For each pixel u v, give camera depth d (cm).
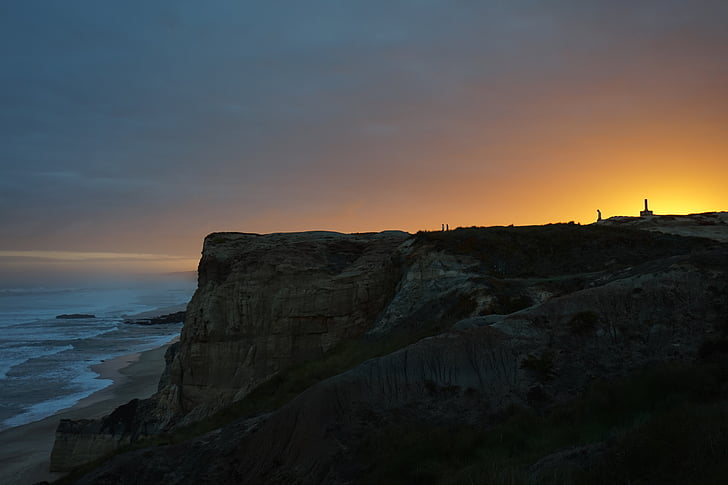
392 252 3825
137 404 4059
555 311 1873
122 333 12200
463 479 1262
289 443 1762
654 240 3384
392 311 3231
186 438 2697
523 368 1706
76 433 3869
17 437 4562
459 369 1752
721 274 1819
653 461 1042
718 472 922
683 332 1675
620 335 1733
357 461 1570
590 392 1531
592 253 3281
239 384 3800
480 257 3291
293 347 3781
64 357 8712
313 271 3922
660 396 1420
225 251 4362
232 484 1788
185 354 4109
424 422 1634
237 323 3969
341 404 1744
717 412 1100
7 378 7000
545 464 1214
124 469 2014
